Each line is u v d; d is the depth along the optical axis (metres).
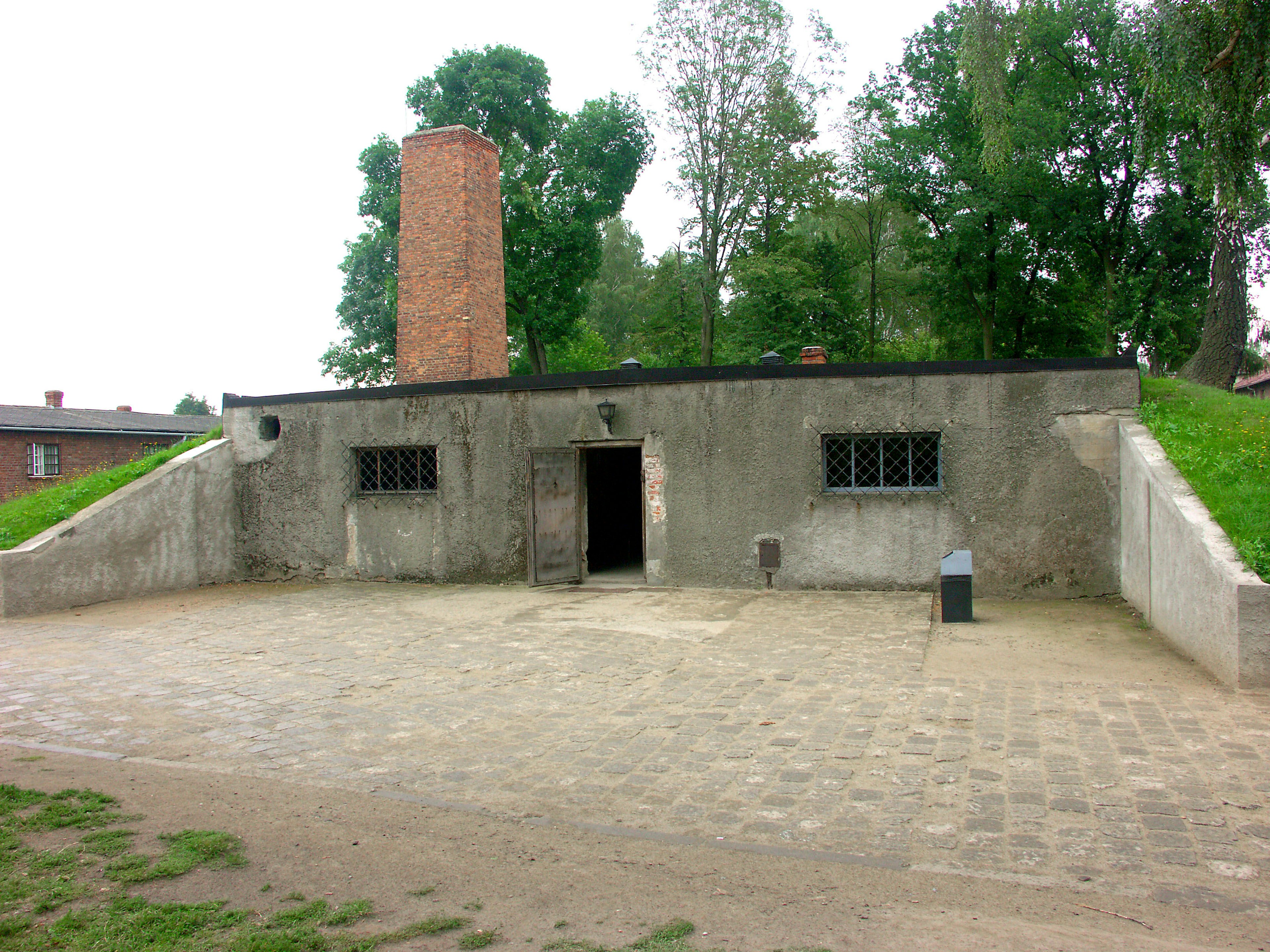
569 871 3.53
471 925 3.07
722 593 10.77
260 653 8.15
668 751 5.09
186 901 3.27
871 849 3.67
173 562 12.59
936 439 10.37
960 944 2.85
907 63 26.03
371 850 3.77
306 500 13.30
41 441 29.92
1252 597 5.77
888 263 34.16
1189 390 10.33
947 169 25.09
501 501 12.25
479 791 4.52
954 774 4.50
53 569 10.89
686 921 3.06
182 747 5.36
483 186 15.48
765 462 10.91
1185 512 7.00
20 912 3.18
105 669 7.59
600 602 10.50
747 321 27.45
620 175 29.34
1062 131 23.02
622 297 45.53
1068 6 22.64
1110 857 3.50
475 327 14.95
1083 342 27.64
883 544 10.43
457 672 7.21
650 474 11.45
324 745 5.36
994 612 9.16
